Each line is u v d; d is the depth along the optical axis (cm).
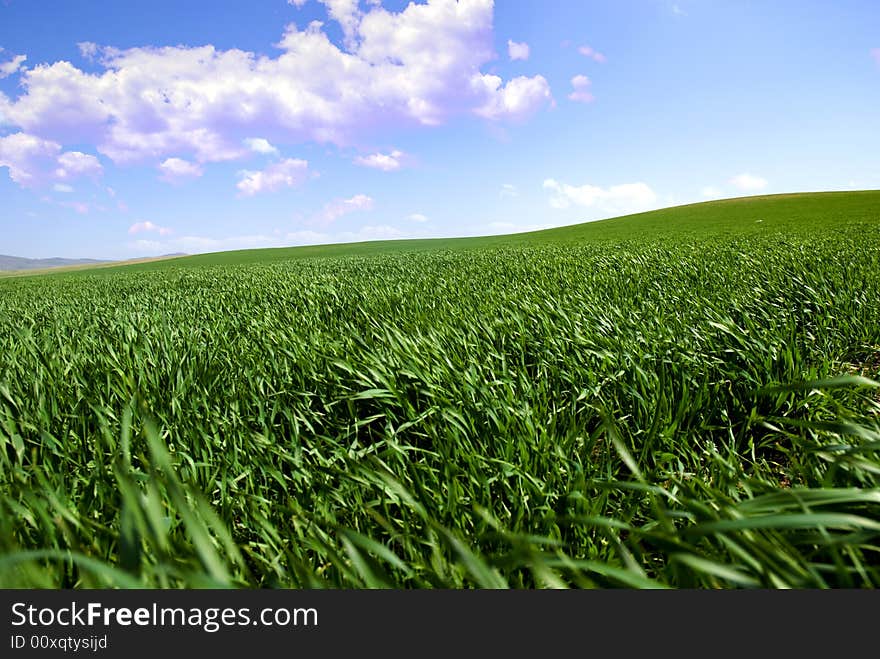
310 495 216
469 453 239
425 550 186
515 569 171
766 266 884
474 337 435
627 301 625
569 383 352
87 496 204
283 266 2277
